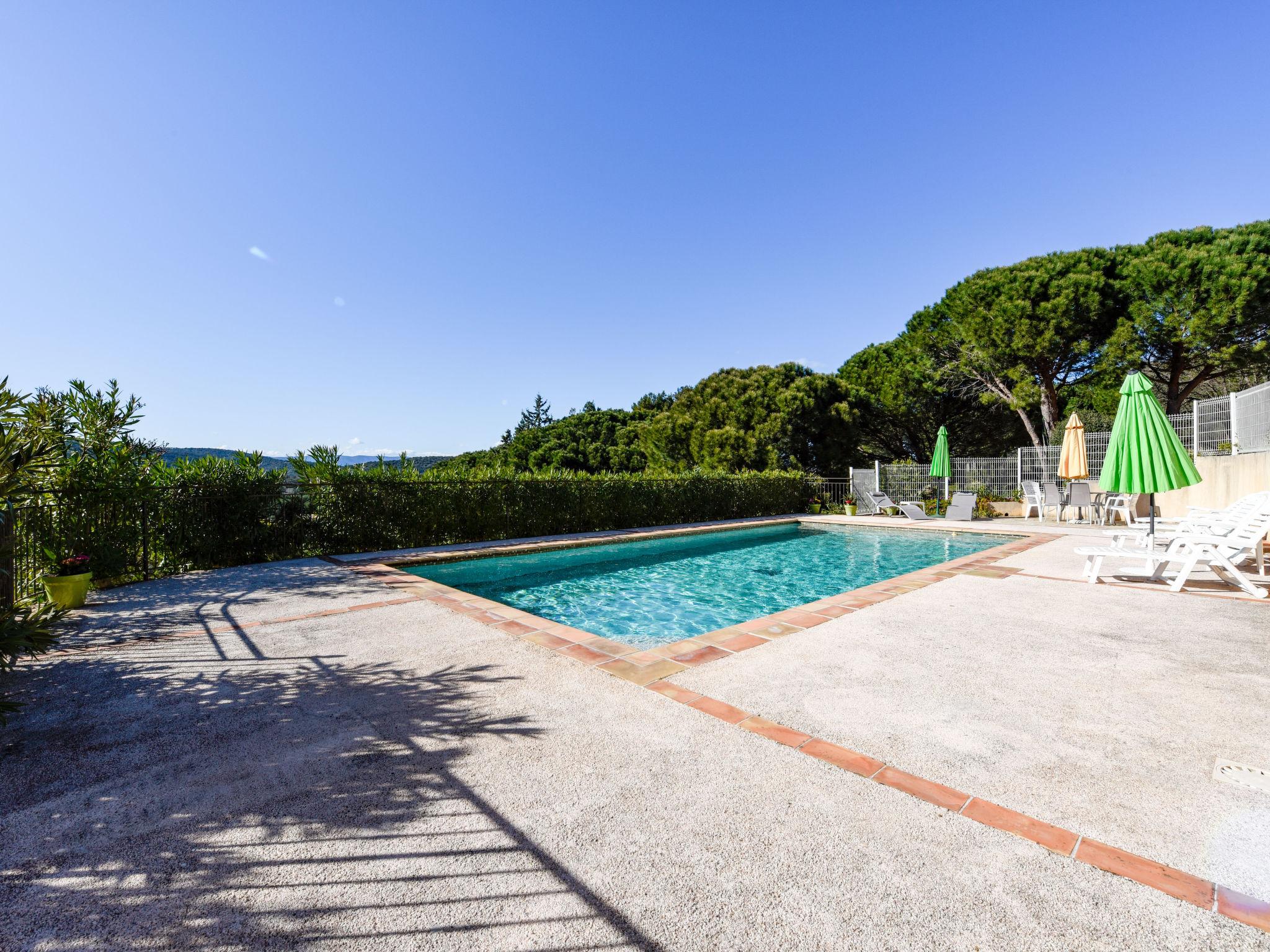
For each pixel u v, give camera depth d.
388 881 1.90
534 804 2.35
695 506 17.41
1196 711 3.22
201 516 8.59
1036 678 3.77
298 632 5.11
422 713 3.33
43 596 6.54
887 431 30.64
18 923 1.70
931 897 1.78
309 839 2.13
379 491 10.88
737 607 8.27
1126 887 1.81
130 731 3.11
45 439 4.20
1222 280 17.42
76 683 3.88
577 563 11.66
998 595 6.36
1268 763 2.62
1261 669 3.92
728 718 3.18
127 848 2.08
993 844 2.05
